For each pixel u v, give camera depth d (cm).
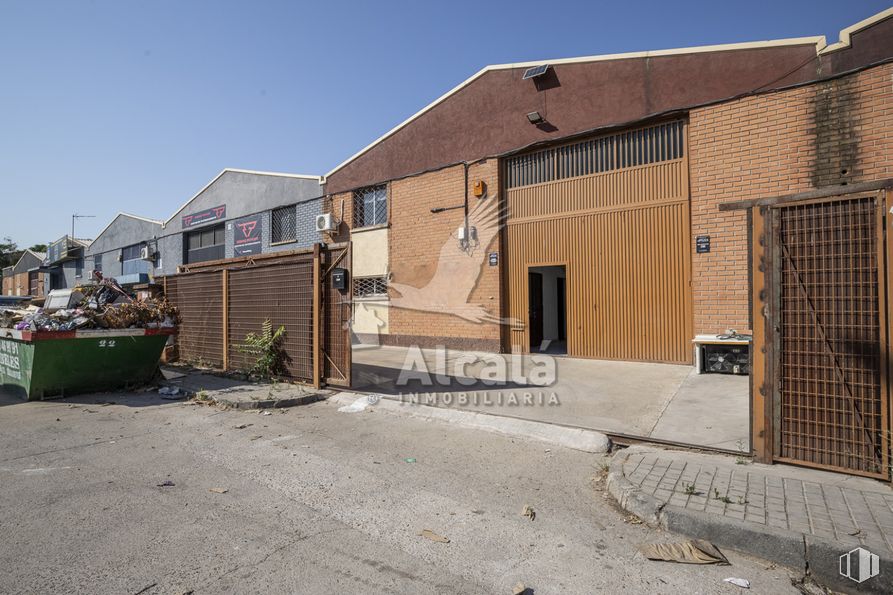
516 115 1129
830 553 278
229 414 664
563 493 395
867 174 750
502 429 569
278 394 739
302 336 819
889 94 735
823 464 396
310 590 258
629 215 1003
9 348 800
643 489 369
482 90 1186
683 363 936
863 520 310
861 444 381
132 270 2573
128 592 254
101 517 343
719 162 877
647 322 980
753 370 424
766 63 841
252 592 255
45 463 459
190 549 299
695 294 896
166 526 330
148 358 842
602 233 1035
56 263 3353
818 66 796
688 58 916
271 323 872
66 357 756
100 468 446
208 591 255
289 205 1652
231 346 955
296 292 828
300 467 453
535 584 268
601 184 1039
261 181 1778
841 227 385
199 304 1052
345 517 348
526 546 309
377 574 275
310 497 384
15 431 577
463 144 1220
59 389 768
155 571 274
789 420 410
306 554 296
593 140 1052
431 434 564
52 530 323
